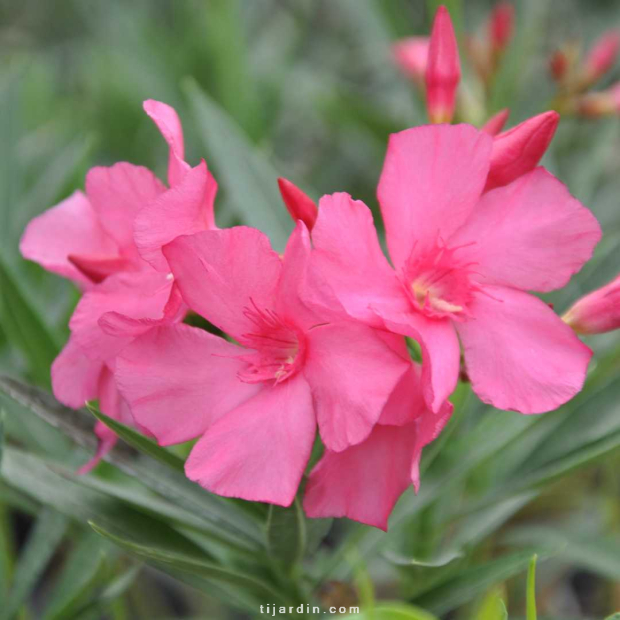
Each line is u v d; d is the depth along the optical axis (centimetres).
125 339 40
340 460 39
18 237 49
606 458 42
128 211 40
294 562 42
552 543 46
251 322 39
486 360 39
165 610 53
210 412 39
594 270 47
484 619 37
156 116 39
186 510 42
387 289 39
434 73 44
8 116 50
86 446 41
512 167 40
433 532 46
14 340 45
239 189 47
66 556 53
